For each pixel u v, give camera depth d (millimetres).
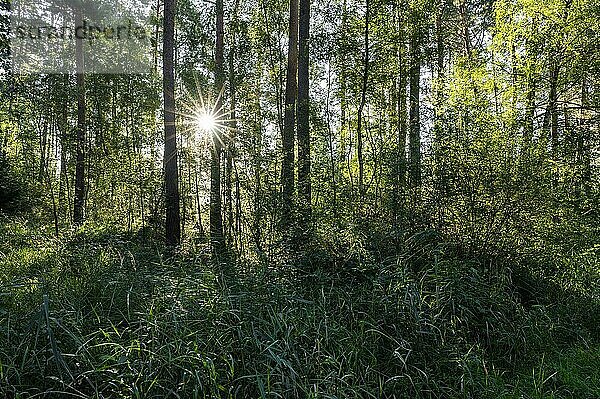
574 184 7762
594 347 5461
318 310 4898
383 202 7773
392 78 11219
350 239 6898
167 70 11258
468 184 7242
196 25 15727
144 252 8016
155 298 4715
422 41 11031
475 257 6844
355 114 12297
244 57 15102
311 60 11305
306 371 3850
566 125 8359
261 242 8547
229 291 4852
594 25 10039
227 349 3951
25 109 15859
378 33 10766
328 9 11320
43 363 3742
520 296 6582
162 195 13320
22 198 13727
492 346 5281
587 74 9484
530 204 6992
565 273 6910
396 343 4508
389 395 4105
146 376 3482
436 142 7879
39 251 9750
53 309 4594
